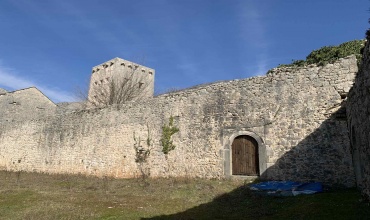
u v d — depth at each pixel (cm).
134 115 1673
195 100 1434
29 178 1727
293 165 1095
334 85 1084
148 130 1583
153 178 1463
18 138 2438
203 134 1360
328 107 1076
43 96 3409
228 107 1313
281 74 1209
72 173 1891
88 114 1931
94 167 1780
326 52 1566
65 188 1278
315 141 1072
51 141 2127
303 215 666
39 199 990
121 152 1672
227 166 1250
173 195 1034
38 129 2275
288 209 743
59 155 2028
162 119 1539
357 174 876
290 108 1152
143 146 1580
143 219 707
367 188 673
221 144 1292
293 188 932
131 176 1589
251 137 1220
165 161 1469
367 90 612
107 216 738
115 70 3484
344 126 1027
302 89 1145
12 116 3108
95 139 1831
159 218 715
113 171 1678
